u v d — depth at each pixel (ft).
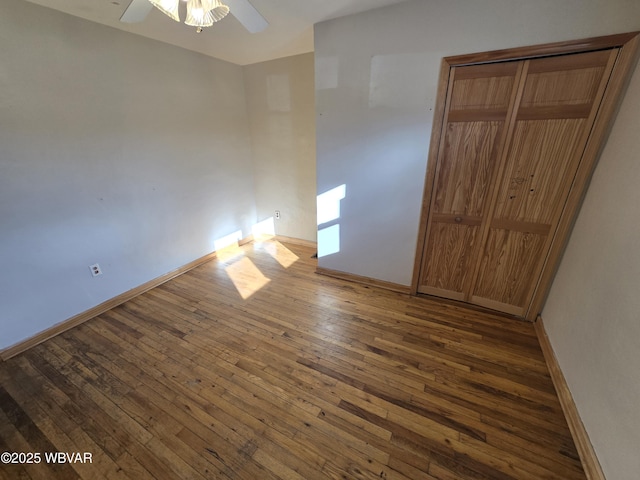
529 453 4.18
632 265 3.84
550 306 6.44
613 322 4.04
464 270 7.52
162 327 7.18
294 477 3.94
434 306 7.86
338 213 8.70
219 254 11.57
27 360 6.14
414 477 3.91
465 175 6.71
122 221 8.04
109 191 7.60
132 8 4.54
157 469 4.06
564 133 5.57
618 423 3.56
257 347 6.43
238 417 4.80
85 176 7.04
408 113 6.77
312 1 5.96
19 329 6.37
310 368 5.81
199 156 9.99
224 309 7.91
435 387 5.32
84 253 7.30
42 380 5.62
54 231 6.67
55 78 6.21
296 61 9.78
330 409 4.92
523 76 5.58
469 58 5.83
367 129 7.36
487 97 5.98
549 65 5.34
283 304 8.11
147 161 8.38
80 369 5.88
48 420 4.80
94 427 4.67
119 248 8.07
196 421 4.75
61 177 6.61
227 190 11.44
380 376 5.58
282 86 10.39
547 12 5.07
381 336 6.71
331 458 4.17
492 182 6.50
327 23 6.91
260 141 11.75
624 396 3.53
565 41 5.07
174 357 6.17
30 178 6.13
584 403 4.38
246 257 11.37
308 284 9.23
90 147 7.03
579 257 5.49
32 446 4.40
